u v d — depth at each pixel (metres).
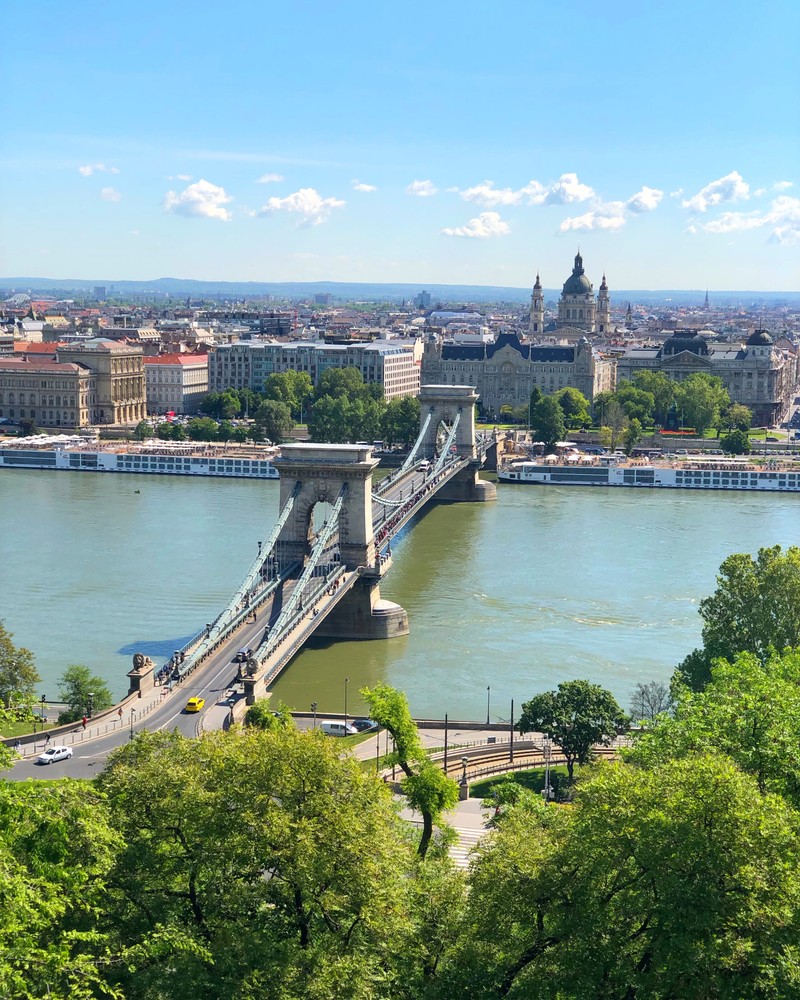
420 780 139.88
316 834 101.88
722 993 87.31
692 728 117.75
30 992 78.50
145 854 102.62
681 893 89.88
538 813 127.06
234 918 101.19
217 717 196.25
